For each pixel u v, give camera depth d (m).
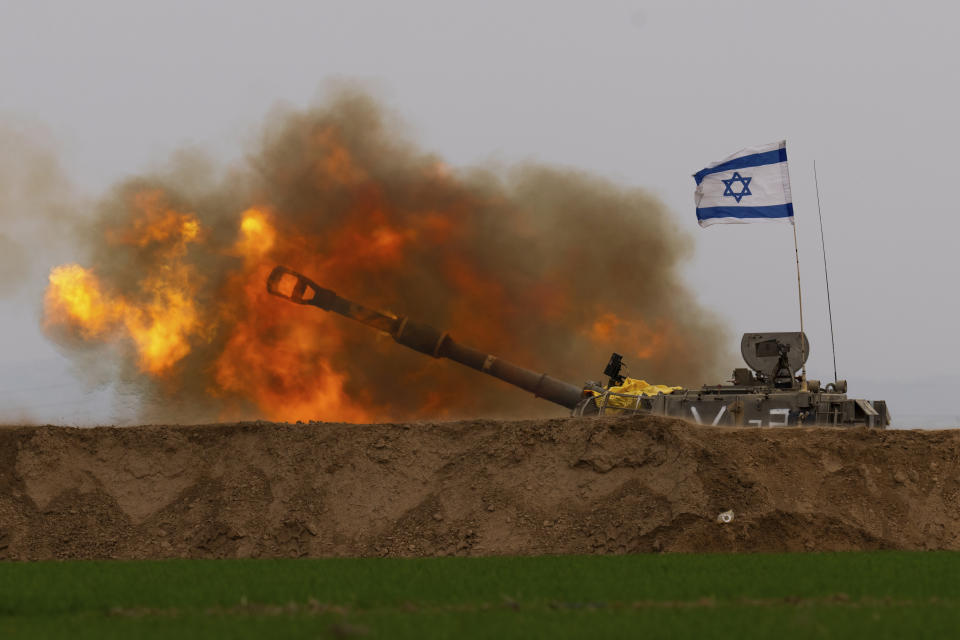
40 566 111.12
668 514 127.25
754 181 159.75
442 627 66.31
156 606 78.56
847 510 129.75
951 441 137.38
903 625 66.00
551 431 137.25
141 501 135.88
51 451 140.50
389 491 133.88
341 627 63.94
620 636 63.09
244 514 132.25
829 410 144.88
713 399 147.62
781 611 72.38
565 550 124.94
